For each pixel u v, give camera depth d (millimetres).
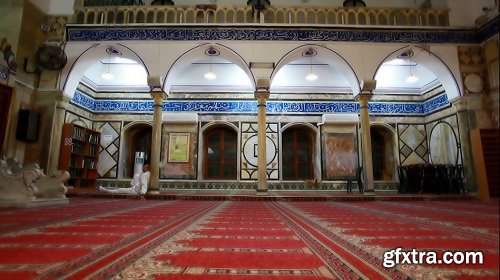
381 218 4039
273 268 1679
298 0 11078
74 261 1776
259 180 8219
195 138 11250
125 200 7371
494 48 8492
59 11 8922
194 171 11062
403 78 11703
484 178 8008
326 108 11539
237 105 11492
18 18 8008
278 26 8805
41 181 6121
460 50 8914
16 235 2602
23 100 8117
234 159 11445
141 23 8812
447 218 4027
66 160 9086
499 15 8328
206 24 8781
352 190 11016
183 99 11555
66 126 9281
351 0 10398
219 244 2305
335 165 11117
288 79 11578
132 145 11773
